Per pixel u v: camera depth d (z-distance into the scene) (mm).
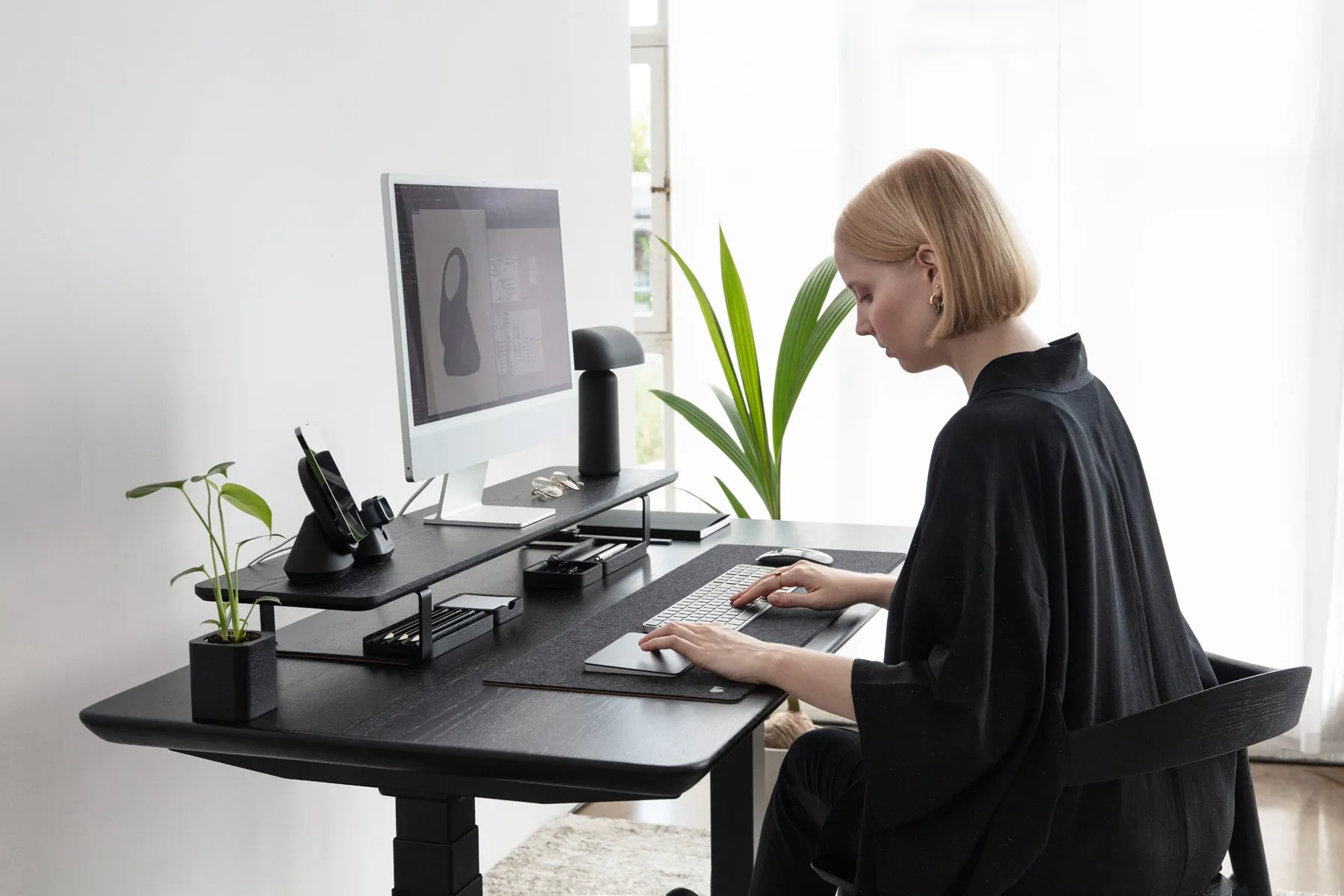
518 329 1991
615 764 1270
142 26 1803
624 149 3479
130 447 1802
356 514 1651
